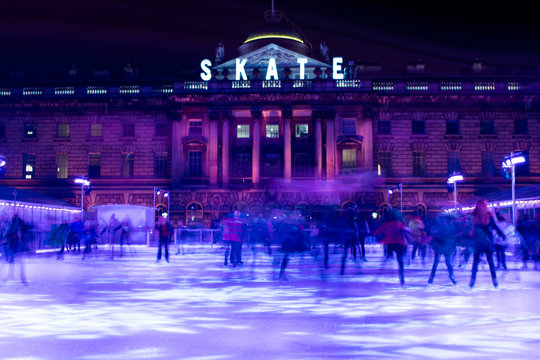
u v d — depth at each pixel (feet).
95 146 187.32
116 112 188.55
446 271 59.31
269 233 90.43
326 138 182.80
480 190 180.55
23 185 185.98
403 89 184.85
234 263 65.98
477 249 41.91
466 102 184.44
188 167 185.37
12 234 49.88
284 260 49.83
